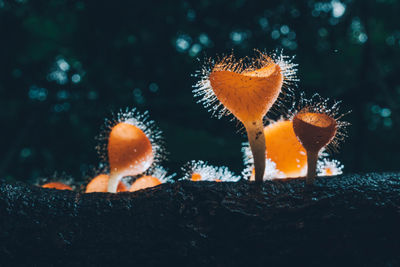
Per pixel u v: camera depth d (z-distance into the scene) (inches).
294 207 6.3
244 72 6.7
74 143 21.9
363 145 20.7
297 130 6.3
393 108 20.4
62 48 25.0
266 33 26.3
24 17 24.3
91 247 6.3
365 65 22.2
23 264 6.2
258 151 6.5
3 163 19.7
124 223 6.3
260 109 6.4
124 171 7.3
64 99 23.6
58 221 6.3
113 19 25.3
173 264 6.3
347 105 21.4
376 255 6.3
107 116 21.4
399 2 28.5
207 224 6.3
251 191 6.5
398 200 6.4
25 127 21.5
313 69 25.6
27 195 6.4
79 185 9.5
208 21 26.4
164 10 25.6
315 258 6.3
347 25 26.4
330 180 6.5
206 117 19.0
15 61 24.4
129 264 6.3
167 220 6.3
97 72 25.0
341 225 6.3
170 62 25.6
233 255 6.3
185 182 6.5
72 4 24.9
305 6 25.9
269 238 6.3
